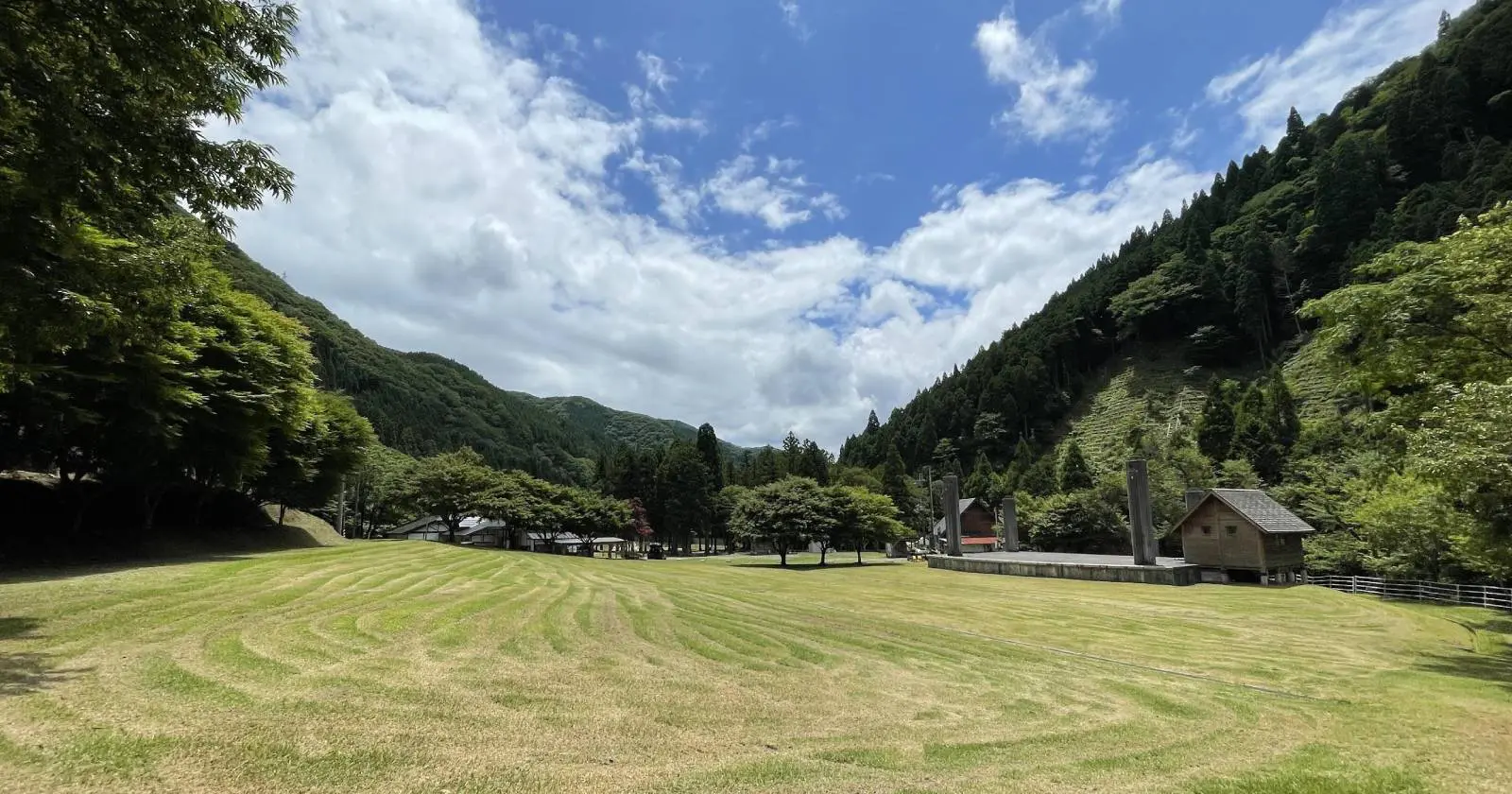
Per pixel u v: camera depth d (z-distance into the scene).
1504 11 93.44
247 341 25.59
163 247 9.70
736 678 9.95
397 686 7.80
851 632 15.42
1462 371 15.91
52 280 8.03
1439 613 24.22
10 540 20.70
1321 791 6.00
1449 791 6.05
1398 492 30.12
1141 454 65.38
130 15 6.62
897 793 5.68
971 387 121.62
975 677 11.19
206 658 8.39
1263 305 94.75
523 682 8.53
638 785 5.48
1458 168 83.25
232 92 8.12
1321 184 94.69
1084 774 6.39
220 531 32.50
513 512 61.50
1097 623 20.45
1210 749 7.44
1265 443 59.81
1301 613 23.67
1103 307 118.94
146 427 20.22
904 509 95.62
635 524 78.62
